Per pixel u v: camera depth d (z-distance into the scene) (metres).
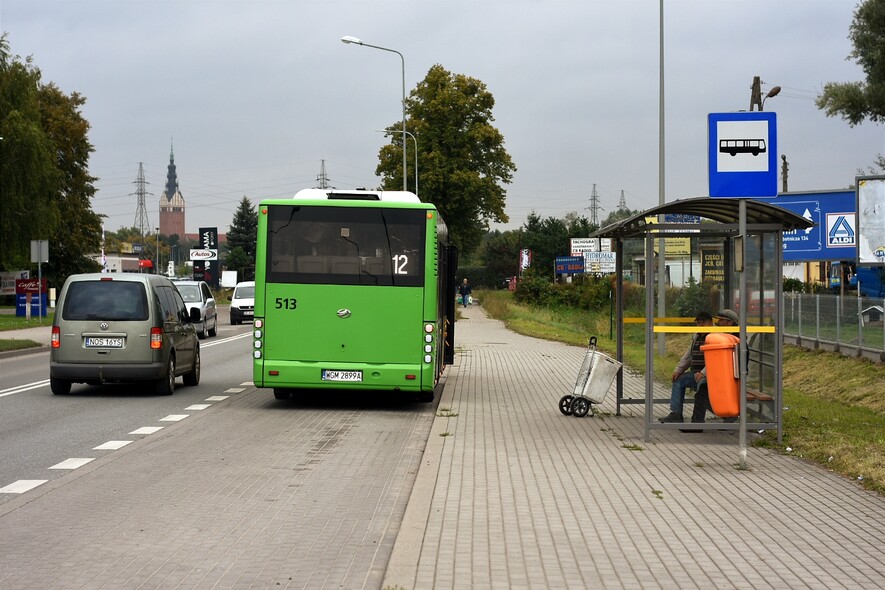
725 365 11.57
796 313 24.66
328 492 8.92
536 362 25.86
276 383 15.70
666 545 6.81
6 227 61.47
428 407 16.23
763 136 10.20
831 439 11.54
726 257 13.37
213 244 104.69
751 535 7.11
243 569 6.32
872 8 42.97
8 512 8.05
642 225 11.98
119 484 9.30
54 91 77.25
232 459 10.80
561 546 6.75
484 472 9.66
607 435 12.40
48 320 48.72
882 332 18.47
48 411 15.45
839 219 37.44
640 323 14.09
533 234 103.50
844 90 42.56
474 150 67.00
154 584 5.99
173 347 18.27
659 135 27.98
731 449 11.27
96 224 78.69
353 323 15.69
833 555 6.58
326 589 5.89
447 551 6.59
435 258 15.77
